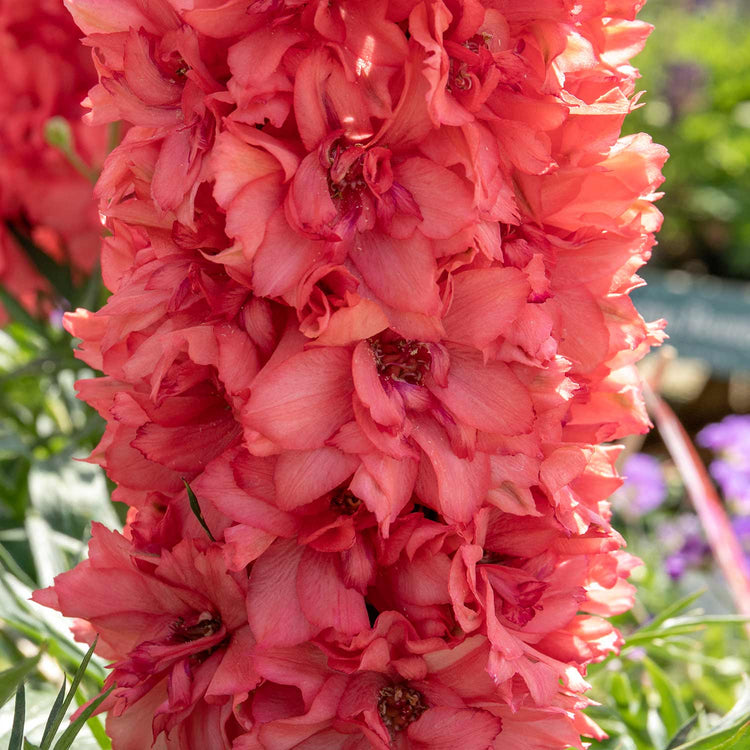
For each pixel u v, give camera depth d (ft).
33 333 2.28
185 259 1.31
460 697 1.35
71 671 1.68
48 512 1.87
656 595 2.64
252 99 1.22
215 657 1.35
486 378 1.30
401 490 1.27
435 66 1.20
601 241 1.36
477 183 1.22
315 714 1.31
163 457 1.35
